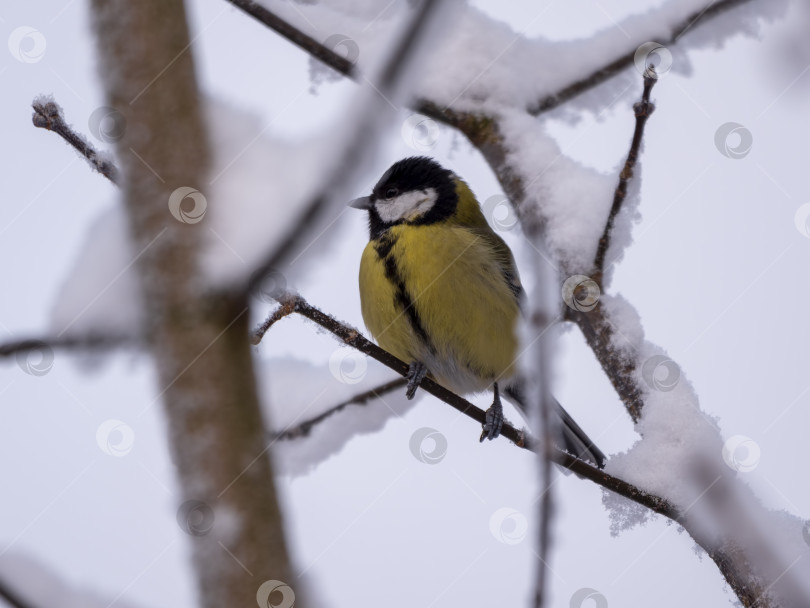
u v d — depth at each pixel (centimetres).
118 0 249
